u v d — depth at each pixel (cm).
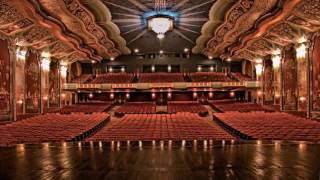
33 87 1691
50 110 1984
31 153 437
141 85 2347
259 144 499
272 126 1164
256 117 1476
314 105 1366
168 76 2617
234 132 1167
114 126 1220
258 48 1962
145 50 2514
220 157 386
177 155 402
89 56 2283
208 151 432
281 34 1542
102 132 1080
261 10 1306
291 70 1662
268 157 384
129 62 2734
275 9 1255
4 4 1079
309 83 1408
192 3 1408
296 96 1581
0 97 1283
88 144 522
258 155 398
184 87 2339
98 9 1442
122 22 1698
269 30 1543
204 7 1461
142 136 998
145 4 1427
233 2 1333
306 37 1416
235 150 439
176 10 1514
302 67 1488
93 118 1549
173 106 2280
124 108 2206
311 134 966
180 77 2609
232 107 2128
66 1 1249
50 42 1688
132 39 2098
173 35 2014
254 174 301
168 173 308
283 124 1201
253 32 1598
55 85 2098
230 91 2633
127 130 1111
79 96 2645
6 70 1341
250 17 1429
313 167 328
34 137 977
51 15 1363
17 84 1459
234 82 2269
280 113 1631
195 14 1571
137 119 1477
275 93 1897
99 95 2659
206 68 2733
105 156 403
